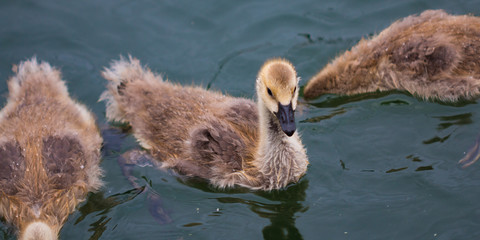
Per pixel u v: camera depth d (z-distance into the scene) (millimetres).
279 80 2738
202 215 2775
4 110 2879
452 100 2902
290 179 2805
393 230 2727
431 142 2836
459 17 2941
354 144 2855
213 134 2795
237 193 2811
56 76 2938
